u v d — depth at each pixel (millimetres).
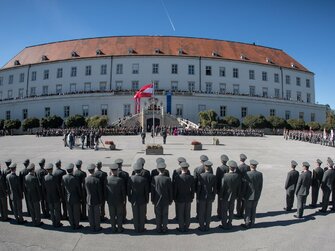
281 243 7406
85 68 60781
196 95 55781
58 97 57188
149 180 8633
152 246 7164
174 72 59906
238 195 8523
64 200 9023
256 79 64000
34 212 8445
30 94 63719
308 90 69812
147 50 61719
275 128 53219
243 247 7148
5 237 7695
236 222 8984
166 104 54688
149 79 59281
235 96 57781
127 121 49438
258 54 68625
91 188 8070
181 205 8070
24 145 30859
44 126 50594
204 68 61000
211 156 22688
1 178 8836
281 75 66500
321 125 55875
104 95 54844
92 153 24078
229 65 62438
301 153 25984
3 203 8891
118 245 7215
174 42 64938
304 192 9281
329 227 8562
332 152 27125
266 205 10633
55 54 65062
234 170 8453
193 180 8195
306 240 7605
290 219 9234
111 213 8008
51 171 8602
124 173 8766
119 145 29844
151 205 10625
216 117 51125
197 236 7840
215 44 67062
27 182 8344
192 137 40656
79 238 7648
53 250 6922
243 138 41500
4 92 66938
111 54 61031
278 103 61031
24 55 69000
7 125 52000
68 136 29406
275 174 15984
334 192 10102
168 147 28453
